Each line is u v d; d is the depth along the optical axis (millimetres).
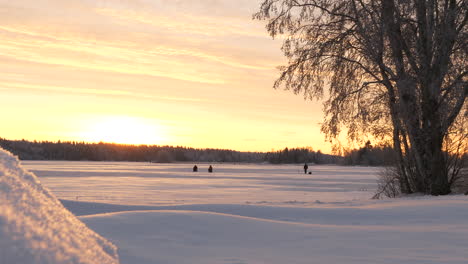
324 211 10492
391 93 17328
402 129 17641
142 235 5637
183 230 5965
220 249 5133
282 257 4812
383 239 5992
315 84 18281
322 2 18203
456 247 5496
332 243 5633
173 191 29031
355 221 9188
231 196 25156
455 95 16719
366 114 17016
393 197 18531
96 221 6293
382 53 17312
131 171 78375
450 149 18531
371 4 17281
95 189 30438
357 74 18094
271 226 6602
